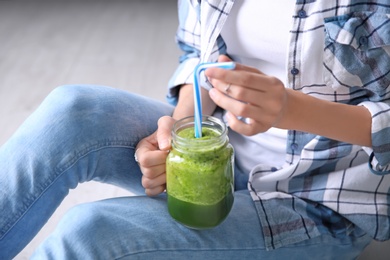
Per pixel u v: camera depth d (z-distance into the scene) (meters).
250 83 0.86
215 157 0.93
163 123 1.11
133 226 0.99
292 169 1.12
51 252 0.94
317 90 1.10
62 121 1.08
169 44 2.84
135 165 1.17
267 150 1.20
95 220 0.97
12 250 1.08
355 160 1.12
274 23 1.10
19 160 1.05
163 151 1.05
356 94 1.09
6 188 1.04
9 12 3.23
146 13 3.23
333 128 0.98
